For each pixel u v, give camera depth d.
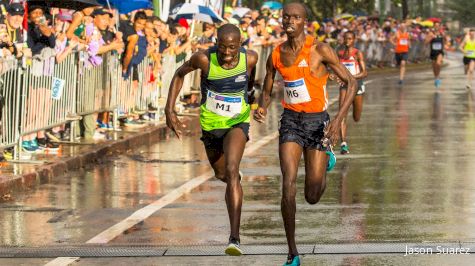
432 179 24.42
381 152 29.81
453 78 73.94
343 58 30.34
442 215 19.77
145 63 36.09
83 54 29.88
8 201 21.81
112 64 32.84
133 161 28.58
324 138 16.33
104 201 21.77
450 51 148.75
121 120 34.97
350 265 15.62
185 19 42.88
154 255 16.50
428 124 38.16
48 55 27.20
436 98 52.22
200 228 18.70
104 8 32.75
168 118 17.45
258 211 20.45
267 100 17.19
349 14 87.69
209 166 27.52
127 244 17.39
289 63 16.56
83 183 24.38
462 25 175.75
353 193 22.52
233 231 15.91
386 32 93.69
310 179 16.73
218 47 16.94
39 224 19.25
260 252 16.66
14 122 25.47
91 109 31.12
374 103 48.81
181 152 30.80
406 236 17.77
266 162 28.09
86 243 17.50
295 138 16.50
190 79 42.44
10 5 25.58
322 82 16.61
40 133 27.91
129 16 38.75
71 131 29.86
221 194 22.59
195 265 15.79
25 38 26.72
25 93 25.81
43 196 22.45
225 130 17.31
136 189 23.41
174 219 19.61
